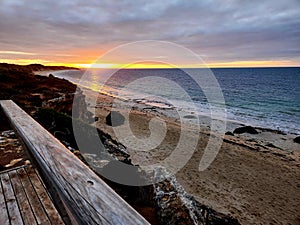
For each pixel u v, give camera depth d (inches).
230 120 764.6
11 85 459.5
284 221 233.1
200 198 257.3
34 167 91.6
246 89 1749.5
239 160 386.6
